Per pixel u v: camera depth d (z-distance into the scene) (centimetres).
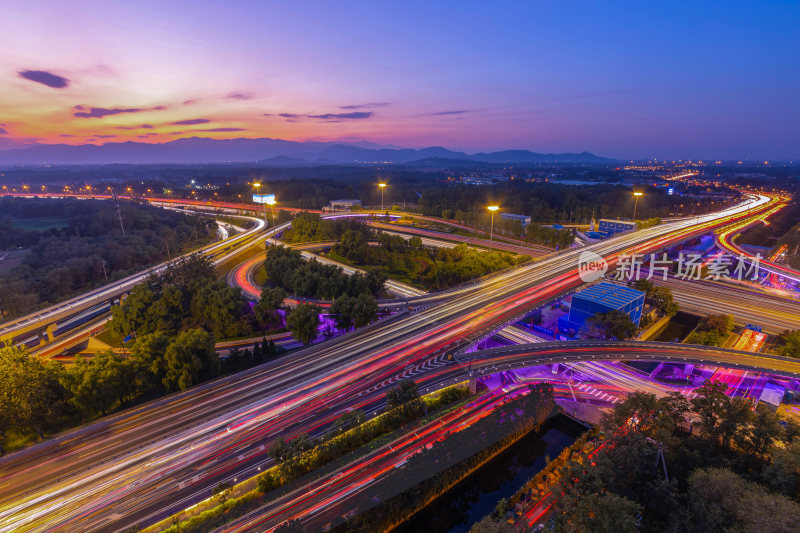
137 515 5553
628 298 11406
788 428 5828
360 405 7650
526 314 10862
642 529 5266
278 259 16350
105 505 5716
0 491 5966
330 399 7862
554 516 5466
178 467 6381
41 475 6253
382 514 5697
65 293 16362
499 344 11231
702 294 14638
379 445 6750
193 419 7462
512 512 5772
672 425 6438
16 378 7038
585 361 9019
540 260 16425
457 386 8225
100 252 19625
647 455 5666
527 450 7419
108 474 6253
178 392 8406
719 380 9256
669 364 9644
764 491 4881
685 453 5909
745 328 11956
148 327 11788
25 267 17262
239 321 12275
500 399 8288
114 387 7894
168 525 5372
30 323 11425
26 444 7112
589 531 4666
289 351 10562
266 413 7562
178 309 12975
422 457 6438
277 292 12506
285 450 6084
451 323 10562
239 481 6103
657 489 5247
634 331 10300
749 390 8862
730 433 6100
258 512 5531
